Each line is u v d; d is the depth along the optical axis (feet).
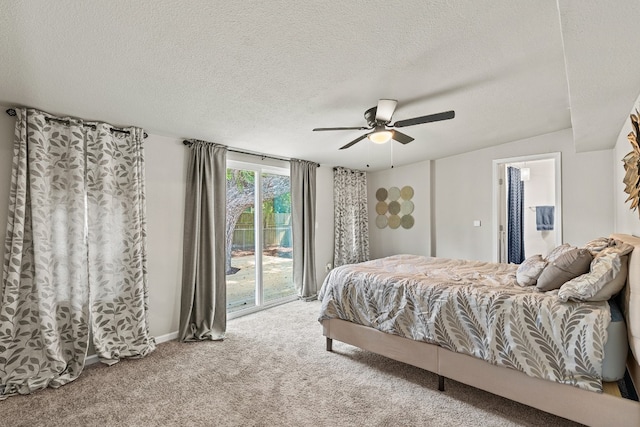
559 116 11.66
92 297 9.11
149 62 6.54
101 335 9.23
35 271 7.97
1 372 7.57
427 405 7.03
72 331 8.60
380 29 5.97
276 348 10.19
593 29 4.50
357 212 19.51
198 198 11.53
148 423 6.47
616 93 6.88
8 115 8.08
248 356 9.60
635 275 5.16
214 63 6.76
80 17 5.09
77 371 8.38
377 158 16.88
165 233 11.02
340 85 8.18
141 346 9.68
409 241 18.88
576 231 13.39
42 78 6.83
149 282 10.59
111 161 9.53
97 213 9.29
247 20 5.45
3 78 6.70
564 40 4.81
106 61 6.39
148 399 7.32
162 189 10.96
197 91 7.98
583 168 13.28
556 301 6.29
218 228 12.13
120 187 9.84
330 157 15.92
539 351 6.16
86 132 9.20
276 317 13.30
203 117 9.66
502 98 9.64
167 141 11.14
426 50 6.79
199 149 11.71
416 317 7.95
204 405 7.07
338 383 7.99
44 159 8.28
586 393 5.70
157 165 10.87
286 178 16.10
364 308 9.06
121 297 9.73
